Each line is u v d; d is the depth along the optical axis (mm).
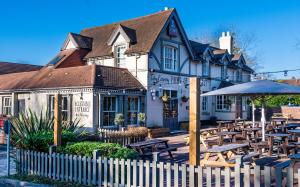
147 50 22812
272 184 7672
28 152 10148
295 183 7344
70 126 14766
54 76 23156
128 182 8148
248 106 35312
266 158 12320
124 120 21391
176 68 26031
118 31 24688
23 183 9156
